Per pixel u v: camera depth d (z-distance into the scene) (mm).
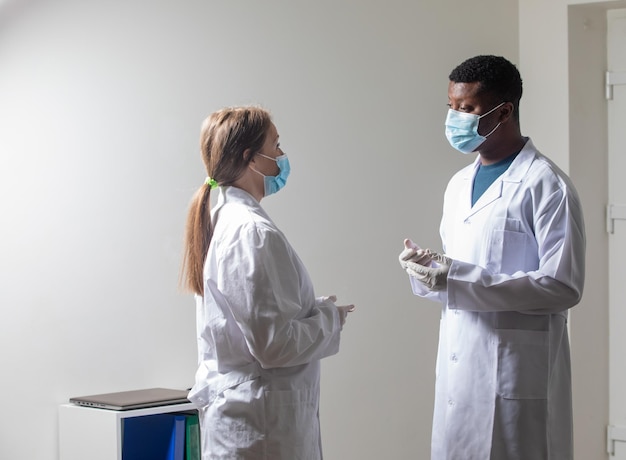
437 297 2291
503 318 2078
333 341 1953
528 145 2195
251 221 1830
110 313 3119
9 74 3072
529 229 2102
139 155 3166
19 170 3072
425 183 3461
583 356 3361
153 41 3189
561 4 3416
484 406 2068
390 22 3449
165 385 3184
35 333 3055
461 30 3508
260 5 3312
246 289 1769
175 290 3195
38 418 3035
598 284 3383
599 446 3371
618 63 3412
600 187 3404
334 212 3371
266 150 1979
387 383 3406
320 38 3375
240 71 3283
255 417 1814
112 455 2725
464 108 2154
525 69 3506
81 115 3113
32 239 3070
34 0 3086
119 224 3137
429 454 3426
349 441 3365
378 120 3426
